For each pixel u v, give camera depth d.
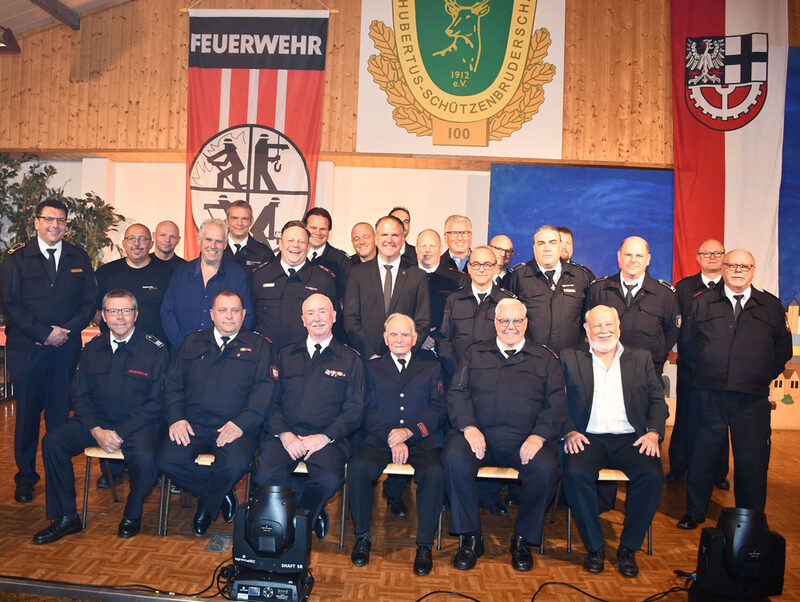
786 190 6.81
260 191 6.89
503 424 3.49
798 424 6.82
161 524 3.44
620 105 6.95
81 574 2.91
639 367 3.58
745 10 6.72
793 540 3.66
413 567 3.15
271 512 2.67
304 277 4.12
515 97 6.95
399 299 4.09
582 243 7.04
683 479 4.80
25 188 7.31
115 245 7.29
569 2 6.96
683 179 6.77
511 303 3.55
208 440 3.53
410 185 7.51
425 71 6.96
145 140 7.19
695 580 2.85
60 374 4.00
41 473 4.39
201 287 4.02
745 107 6.71
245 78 6.90
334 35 7.01
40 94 7.31
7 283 3.83
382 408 3.59
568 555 3.37
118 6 7.23
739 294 3.81
